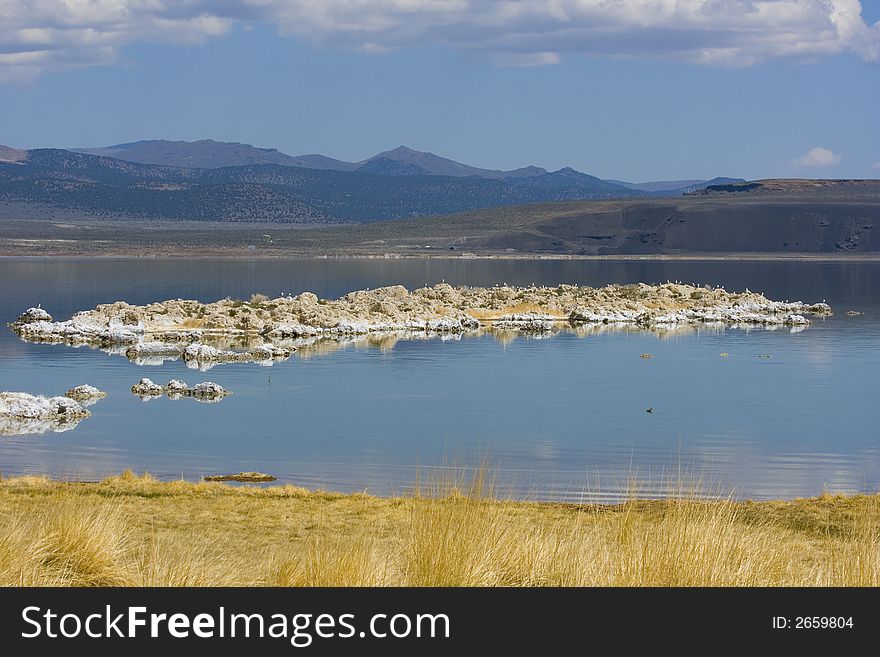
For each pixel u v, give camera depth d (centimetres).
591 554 4728
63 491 9100
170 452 14088
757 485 12188
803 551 6000
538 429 16400
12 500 8444
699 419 17538
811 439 15700
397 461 13538
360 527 7850
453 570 4244
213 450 14300
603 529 5822
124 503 8975
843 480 12575
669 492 9875
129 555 5203
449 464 13175
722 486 11994
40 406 17175
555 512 8056
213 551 5947
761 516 8594
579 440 15412
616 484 11975
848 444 15288
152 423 16538
